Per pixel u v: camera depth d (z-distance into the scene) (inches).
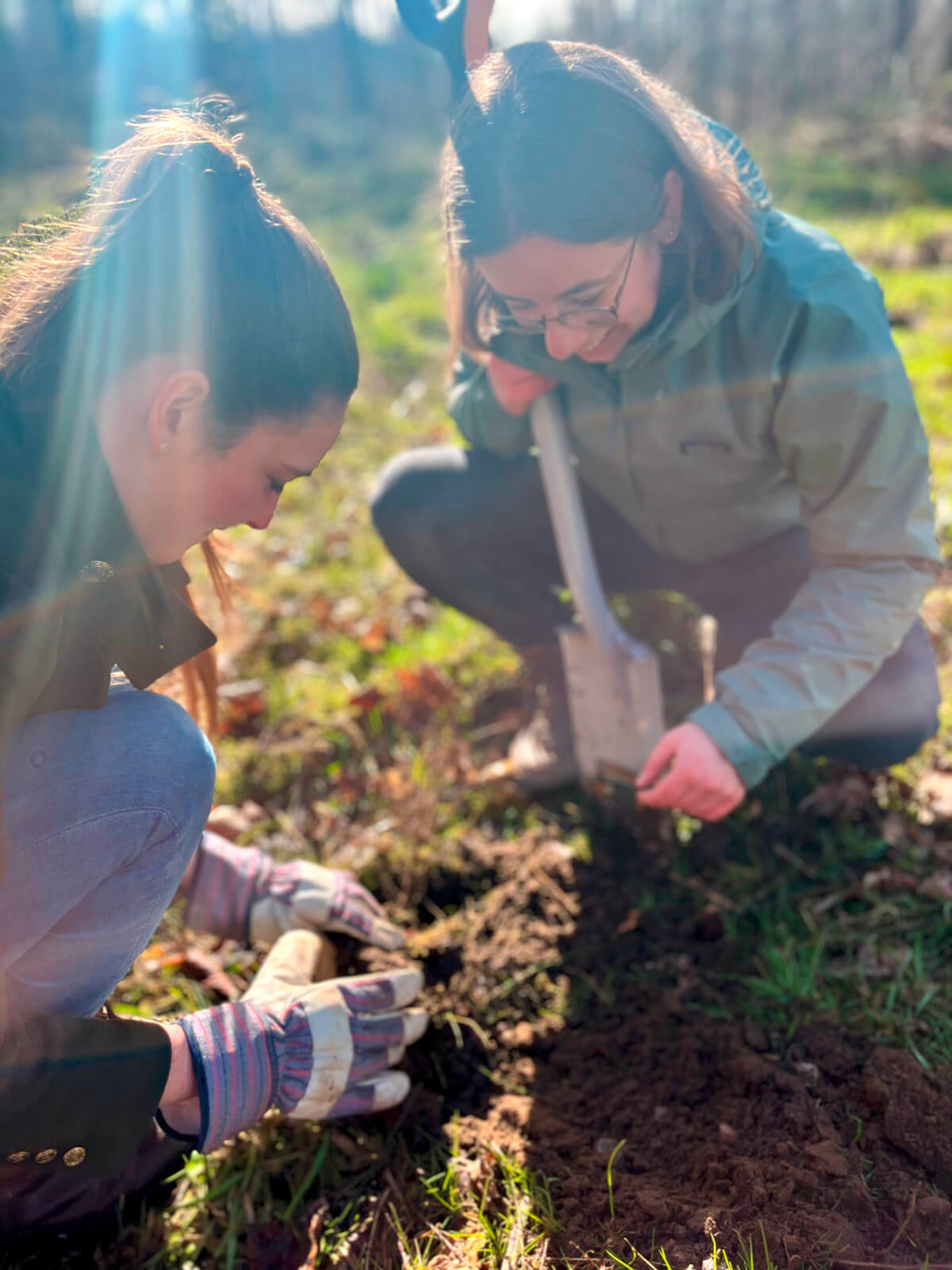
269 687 99.7
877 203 269.1
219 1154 59.7
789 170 307.1
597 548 84.9
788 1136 55.7
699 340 60.4
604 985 69.2
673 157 51.6
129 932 49.7
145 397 39.9
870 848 76.3
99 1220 55.5
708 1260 47.8
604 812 82.0
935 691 72.4
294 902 65.8
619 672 75.7
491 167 50.3
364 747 92.4
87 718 47.3
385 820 83.5
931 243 218.8
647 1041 64.4
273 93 529.3
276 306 40.5
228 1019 51.9
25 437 40.2
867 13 397.7
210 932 67.5
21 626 39.3
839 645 62.3
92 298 39.9
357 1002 57.7
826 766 83.4
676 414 65.6
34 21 558.9
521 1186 55.5
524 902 75.1
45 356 40.3
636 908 74.5
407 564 84.4
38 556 39.8
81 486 40.6
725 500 72.1
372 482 140.3
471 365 77.5
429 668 97.3
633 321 56.6
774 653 63.5
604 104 49.3
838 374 58.6
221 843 68.0
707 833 79.9
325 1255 54.7
